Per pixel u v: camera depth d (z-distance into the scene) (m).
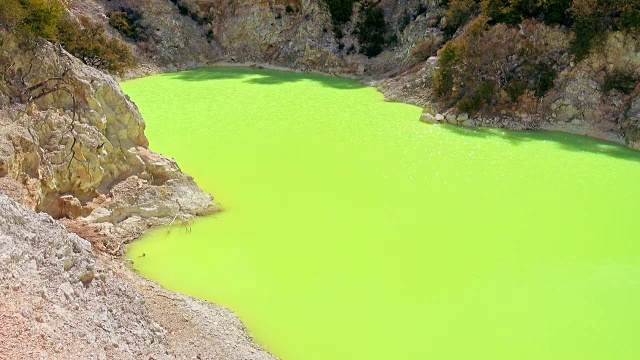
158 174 18.39
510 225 18.20
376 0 43.44
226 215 18.48
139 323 10.75
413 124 29.20
